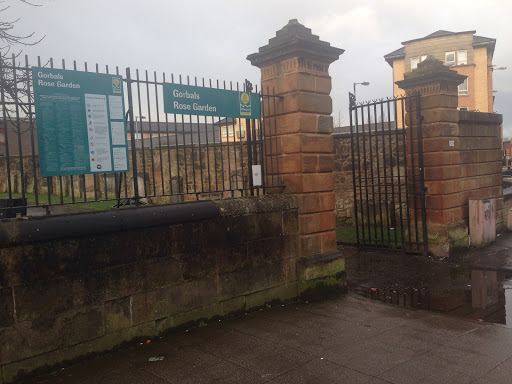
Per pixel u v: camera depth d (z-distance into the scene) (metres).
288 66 6.14
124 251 4.43
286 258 6.08
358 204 12.08
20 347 3.77
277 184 6.41
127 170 4.78
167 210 4.72
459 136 9.68
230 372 3.89
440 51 38.91
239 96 5.96
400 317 5.36
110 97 4.67
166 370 3.96
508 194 12.52
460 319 5.23
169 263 4.80
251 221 5.64
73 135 4.39
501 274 7.60
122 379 3.79
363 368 3.91
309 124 6.18
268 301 5.86
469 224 9.89
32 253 3.82
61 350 4.01
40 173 4.17
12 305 3.72
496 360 4.00
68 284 4.04
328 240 6.50
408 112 9.58
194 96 5.40
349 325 5.09
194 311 5.05
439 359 4.06
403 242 9.37
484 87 38.03
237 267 5.48
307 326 5.07
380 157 11.62
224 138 12.72
